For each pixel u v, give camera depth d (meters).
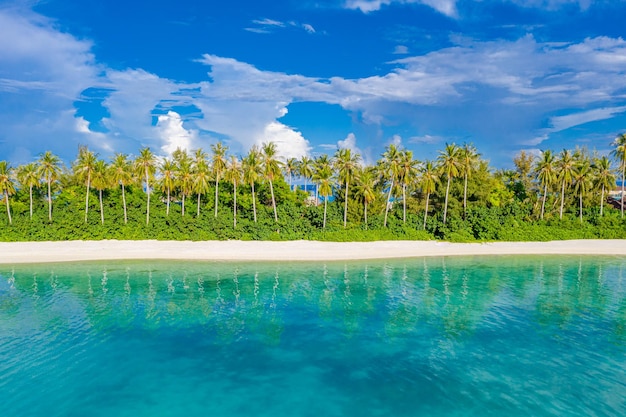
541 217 81.38
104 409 20.83
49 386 23.08
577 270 53.53
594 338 29.88
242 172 75.31
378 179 82.50
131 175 77.19
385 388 22.86
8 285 45.31
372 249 66.94
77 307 37.38
